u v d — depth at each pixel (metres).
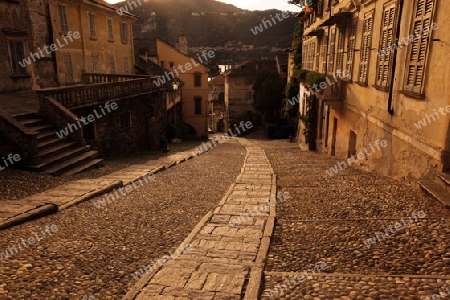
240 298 4.08
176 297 4.11
